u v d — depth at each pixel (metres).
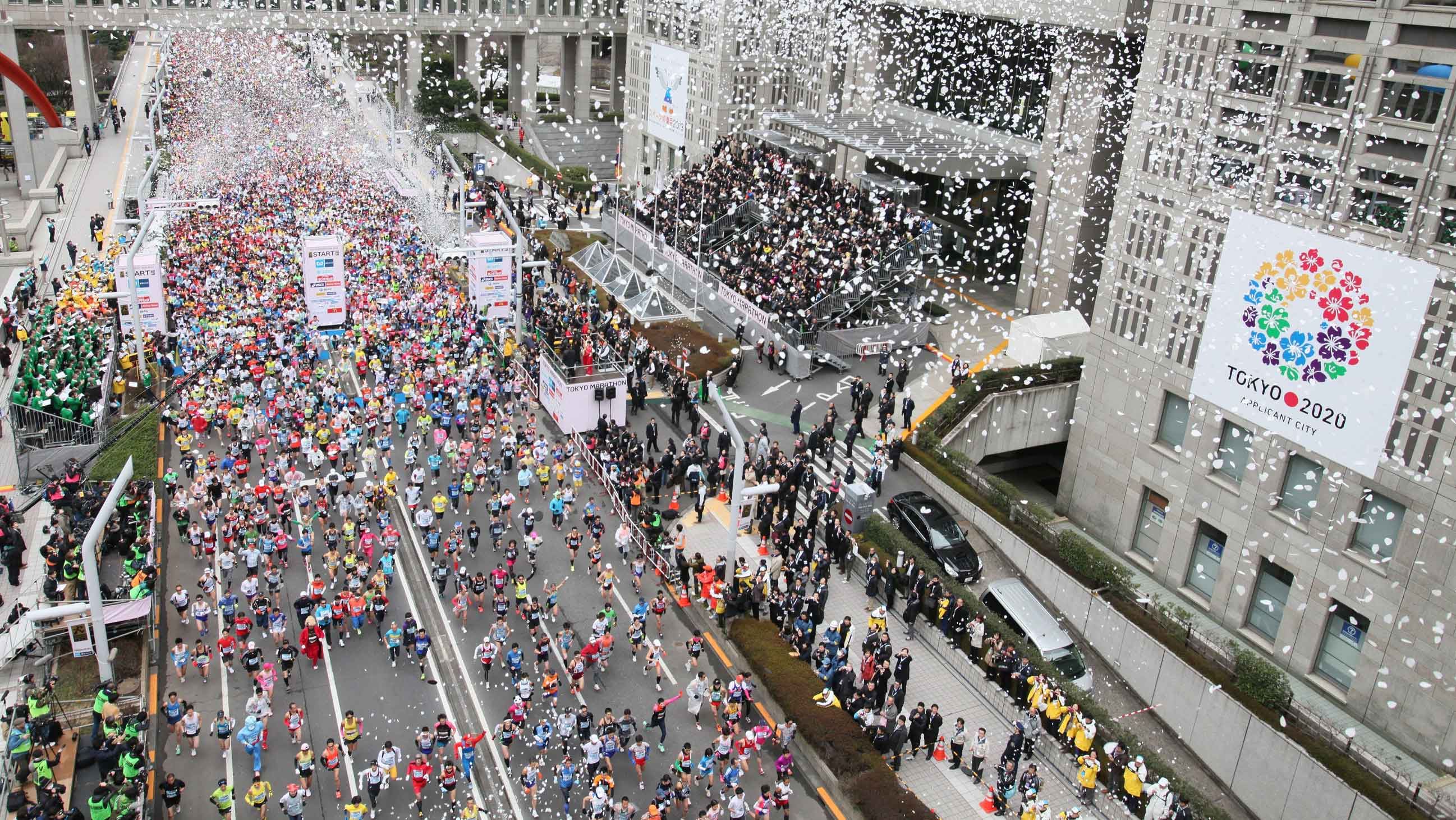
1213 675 32.78
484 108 110.50
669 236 67.50
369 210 69.88
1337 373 33.41
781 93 80.12
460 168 78.62
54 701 29.02
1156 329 40.59
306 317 52.66
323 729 29.19
